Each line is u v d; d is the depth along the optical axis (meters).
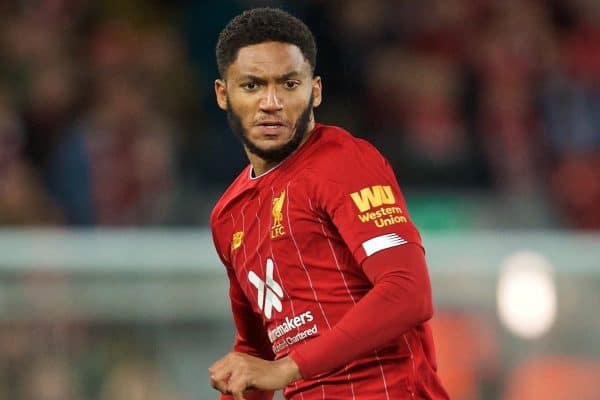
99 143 30.45
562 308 24.39
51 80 31.38
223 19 33.06
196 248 23.89
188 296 23.75
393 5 34.06
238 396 11.80
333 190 12.42
